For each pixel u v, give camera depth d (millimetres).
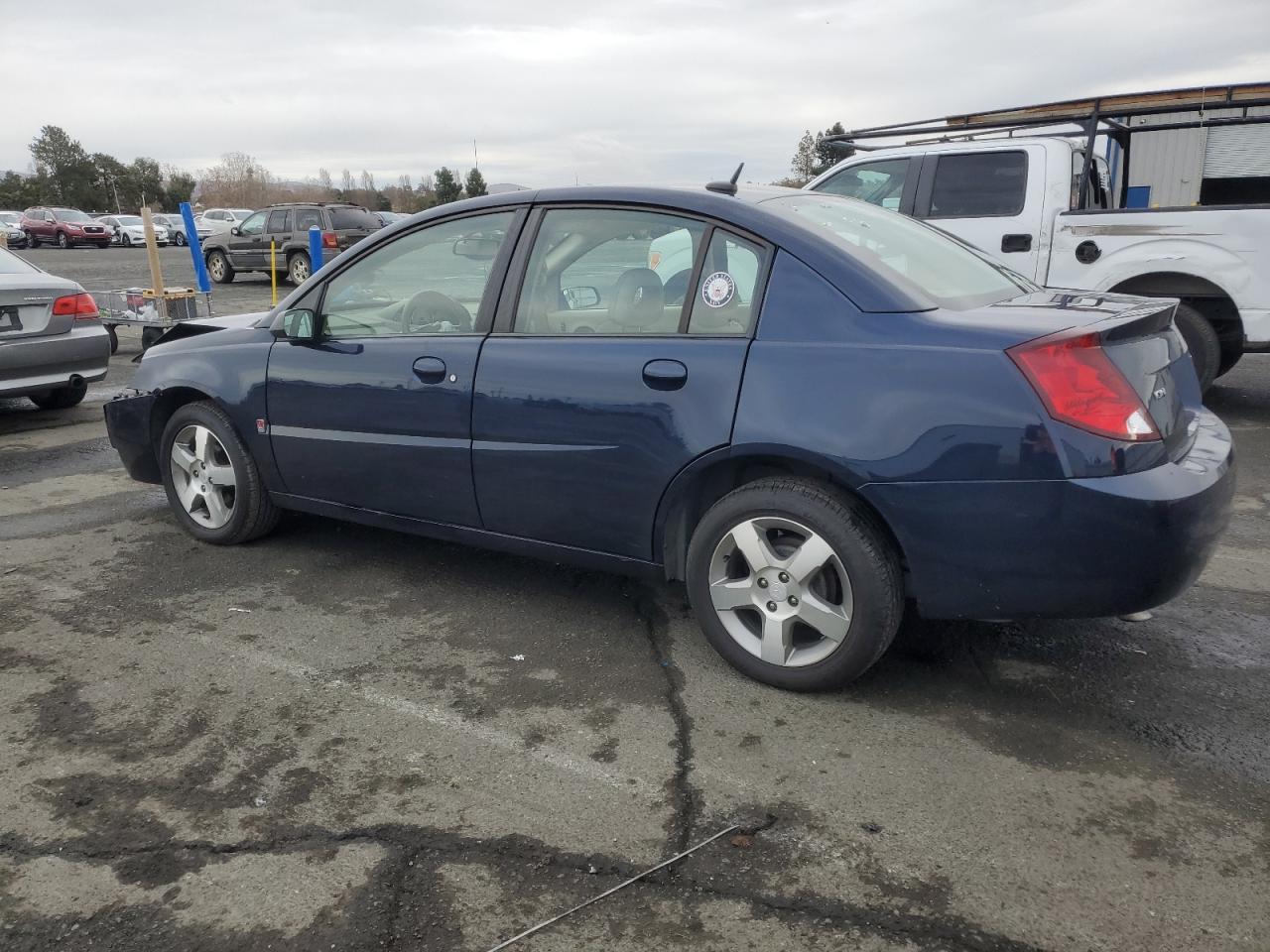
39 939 2180
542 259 3629
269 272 21844
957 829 2527
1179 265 6770
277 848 2480
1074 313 3041
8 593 4160
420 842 2502
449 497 3836
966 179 7535
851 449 2928
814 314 3070
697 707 3162
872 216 3787
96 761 2877
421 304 3908
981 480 2791
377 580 4285
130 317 9953
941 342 2873
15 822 2590
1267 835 2492
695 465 3193
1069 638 3617
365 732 3035
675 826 2557
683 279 3330
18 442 7105
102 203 86312
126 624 3844
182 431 4680
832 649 3113
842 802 2648
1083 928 2182
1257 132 13391
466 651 3596
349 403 4012
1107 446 2705
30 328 7379
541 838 2514
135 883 2359
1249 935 2154
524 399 3521
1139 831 2510
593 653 3566
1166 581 2775
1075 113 7477
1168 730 2994
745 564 3311
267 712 3158
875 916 2227
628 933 2186
